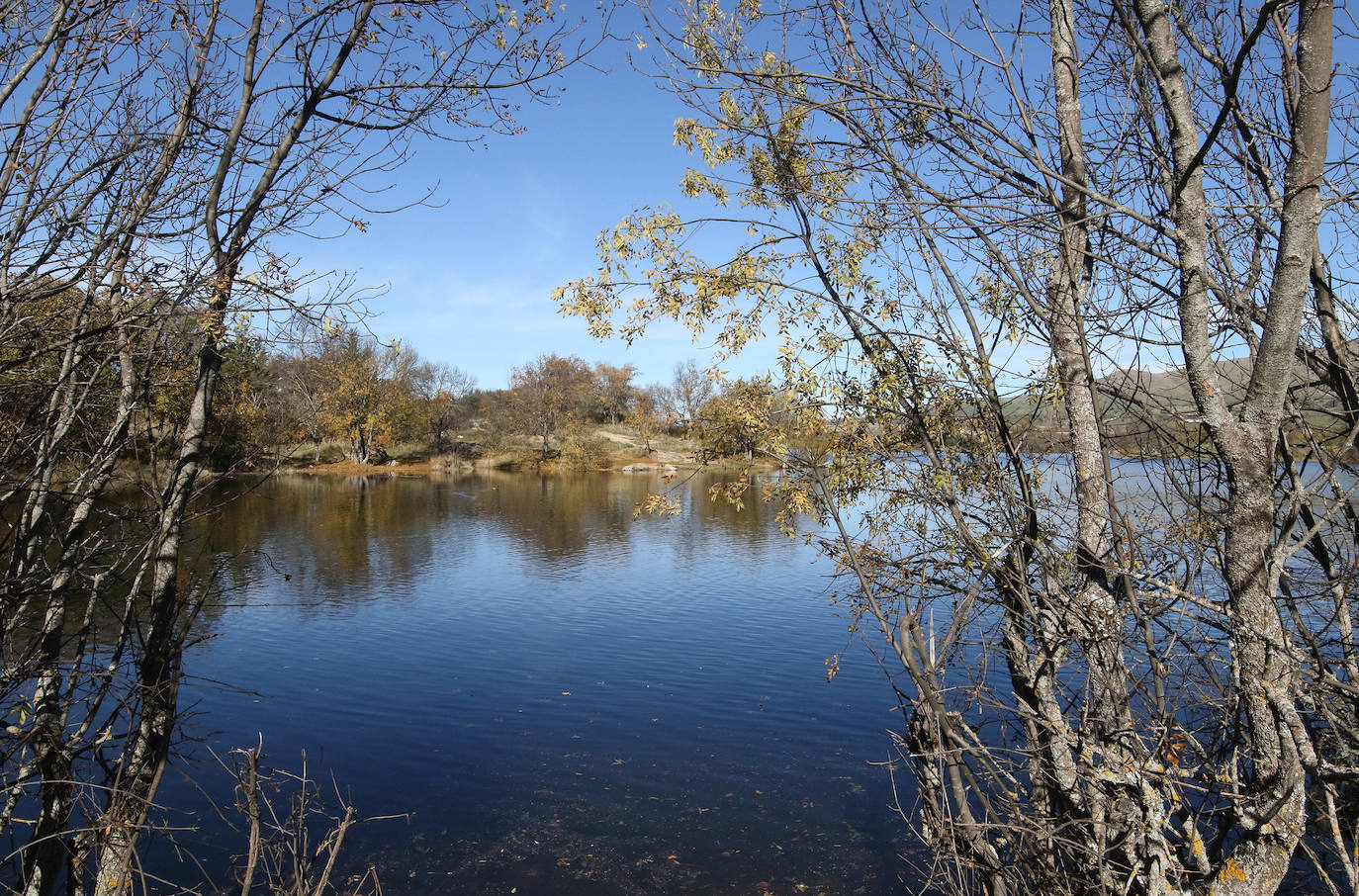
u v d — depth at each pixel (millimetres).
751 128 5305
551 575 24000
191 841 8453
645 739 11555
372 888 7867
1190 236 3836
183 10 4746
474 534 32406
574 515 39312
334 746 11227
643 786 10094
